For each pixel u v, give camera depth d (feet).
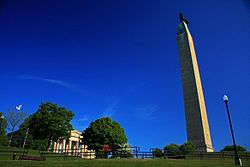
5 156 104.83
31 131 189.26
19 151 129.29
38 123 186.80
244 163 86.12
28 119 223.10
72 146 284.20
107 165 67.00
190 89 186.39
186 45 202.69
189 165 70.03
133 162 76.43
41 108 193.57
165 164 72.43
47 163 69.10
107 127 192.13
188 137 173.58
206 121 181.68
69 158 110.32
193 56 201.05
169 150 136.15
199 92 186.39
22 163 67.31
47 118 186.50
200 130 170.30
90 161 78.38
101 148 179.63
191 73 190.70
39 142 224.12
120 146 190.29
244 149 151.53
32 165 64.28
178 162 80.23
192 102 181.57
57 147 260.21
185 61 197.88
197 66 203.92
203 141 165.89
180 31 214.28
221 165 70.59
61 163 70.18
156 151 129.49
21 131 223.92
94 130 188.96
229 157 120.06
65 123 192.54
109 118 201.26
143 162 77.15
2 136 208.64
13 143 225.35
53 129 184.65
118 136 190.80
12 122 207.92
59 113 194.59
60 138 198.80
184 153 132.98
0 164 64.03
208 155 129.90
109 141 186.91
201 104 181.88
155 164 71.87
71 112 201.16
